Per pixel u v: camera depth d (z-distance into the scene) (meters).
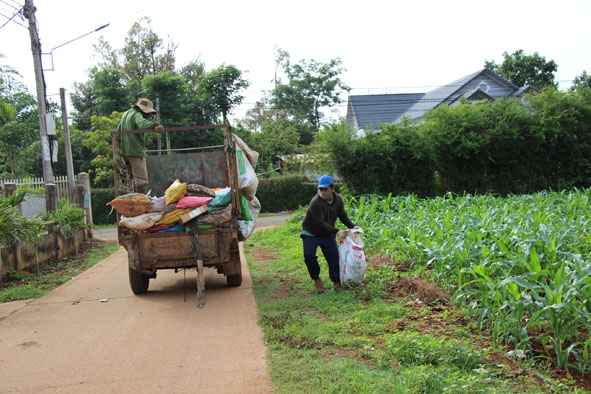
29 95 33.88
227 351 4.99
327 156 21.47
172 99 31.66
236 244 7.79
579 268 4.58
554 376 4.13
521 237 6.70
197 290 7.46
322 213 6.91
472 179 21.86
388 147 20.67
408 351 4.49
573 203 11.08
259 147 37.31
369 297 6.54
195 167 8.72
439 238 8.09
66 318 6.55
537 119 21.80
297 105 47.97
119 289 8.33
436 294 6.32
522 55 42.03
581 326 5.03
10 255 9.24
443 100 32.34
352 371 4.27
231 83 34.66
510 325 4.95
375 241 9.84
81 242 14.58
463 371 4.14
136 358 4.92
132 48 45.28
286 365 4.51
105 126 29.61
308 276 8.23
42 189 13.91
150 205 7.12
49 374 4.59
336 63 47.97
